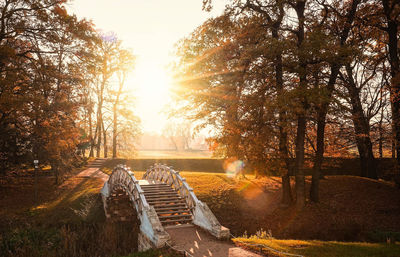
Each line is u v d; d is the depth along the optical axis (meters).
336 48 12.51
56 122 22.86
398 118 16.73
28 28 19.53
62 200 20.98
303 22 14.52
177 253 9.50
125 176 17.69
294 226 13.77
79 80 22.66
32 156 23.55
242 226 14.78
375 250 8.48
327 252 8.34
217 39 15.30
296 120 15.25
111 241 14.13
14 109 19.53
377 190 17.34
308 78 15.25
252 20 14.95
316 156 16.59
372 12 17.33
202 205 12.77
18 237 15.05
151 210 12.44
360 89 19.33
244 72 14.89
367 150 21.16
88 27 20.69
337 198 16.50
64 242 14.29
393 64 16.75
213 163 35.66
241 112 14.52
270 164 14.84
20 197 21.95
